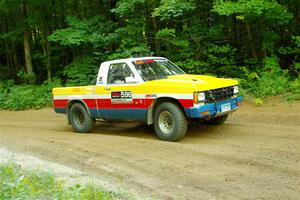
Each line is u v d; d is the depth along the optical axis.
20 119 13.85
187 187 5.50
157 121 8.27
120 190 5.50
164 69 9.09
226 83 8.28
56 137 9.52
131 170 6.41
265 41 14.60
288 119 9.30
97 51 18.22
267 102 11.61
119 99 8.93
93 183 5.78
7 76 25.66
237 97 8.61
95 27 17.31
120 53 15.31
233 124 9.29
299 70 14.72
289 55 16.39
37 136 9.88
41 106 16.86
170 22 17.02
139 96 8.48
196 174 5.96
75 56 21.11
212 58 14.89
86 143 8.45
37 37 24.86
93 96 9.58
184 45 15.05
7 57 26.17
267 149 6.94
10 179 5.43
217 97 7.96
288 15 13.56
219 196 5.12
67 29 17.17
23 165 7.01
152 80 8.53
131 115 8.80
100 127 10.71
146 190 5.53
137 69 8.68
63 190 5.22
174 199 5.15
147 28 16.50
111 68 9.19
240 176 5.74
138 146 7.82
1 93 18.91
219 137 8.17
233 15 15.95
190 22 16.61
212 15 16.47
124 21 17.08
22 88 18.56
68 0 21.05
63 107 10.45
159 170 6.28
